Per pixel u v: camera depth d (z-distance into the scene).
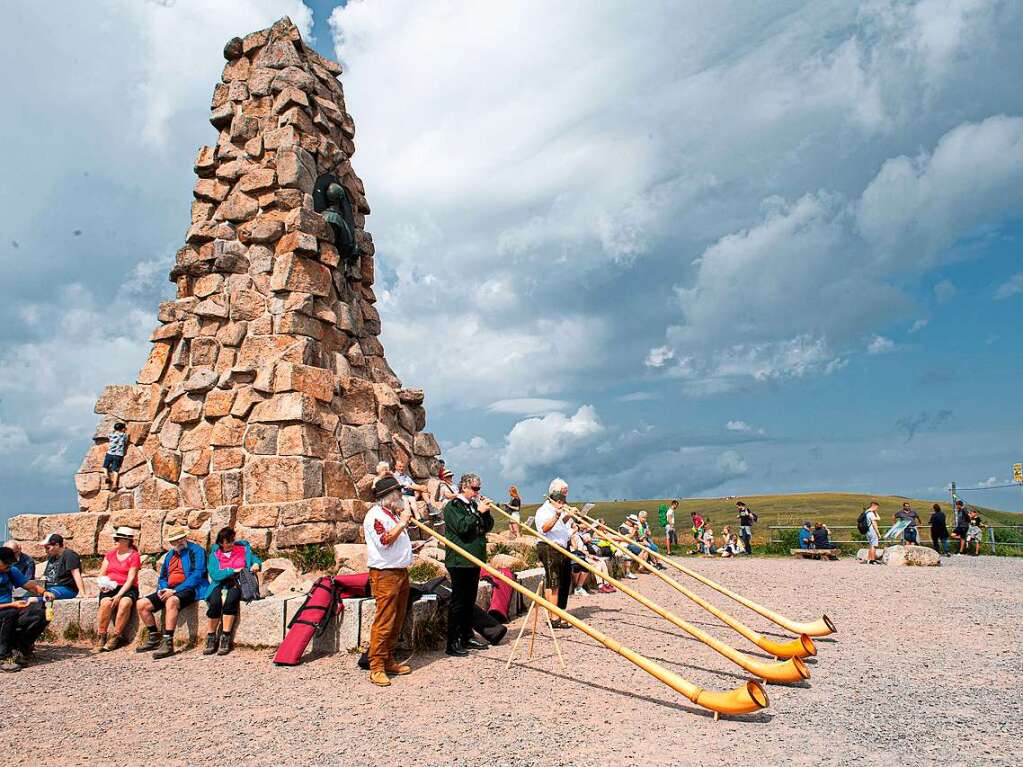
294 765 4.93
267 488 11.86
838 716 5.75
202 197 14.62
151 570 10.21
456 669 7.62
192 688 7.13
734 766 4.66
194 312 13.52
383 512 7.41
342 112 16.33
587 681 7.08
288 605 8.68
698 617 10.91
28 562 10.62
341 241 14.60
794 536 27.11
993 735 5.22
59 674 7.80
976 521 24.70
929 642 8.67
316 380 12.61
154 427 13.17
